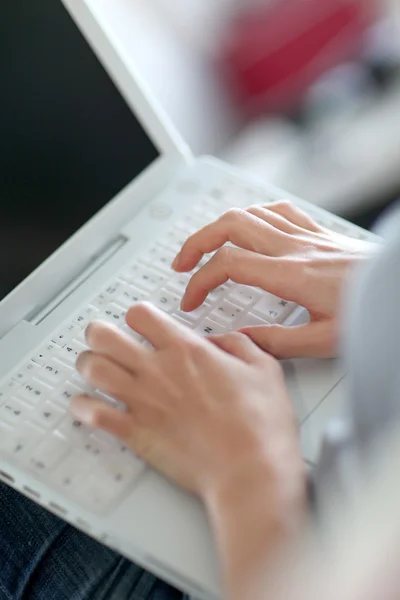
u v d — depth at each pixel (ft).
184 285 2.24
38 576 2.02
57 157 2.42
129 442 1.74
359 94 4.85
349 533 1.19
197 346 1.76
